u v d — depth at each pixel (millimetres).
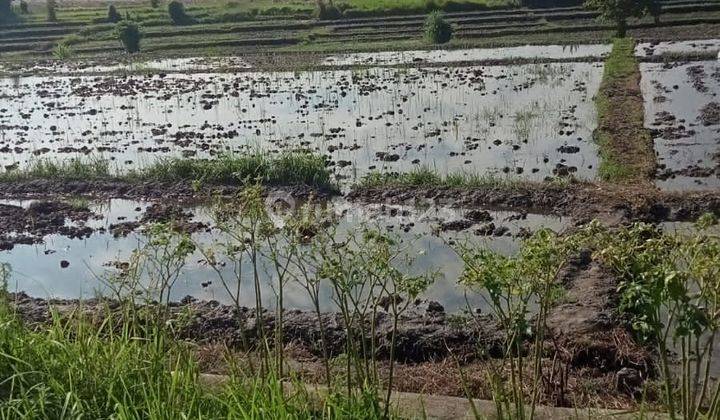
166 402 5461
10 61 37062
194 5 49219
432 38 32781
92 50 38594
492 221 13016
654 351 8062
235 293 10719
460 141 17688
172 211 14266
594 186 13719
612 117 17922
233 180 15547
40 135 20938
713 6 34281
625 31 30734
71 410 5273
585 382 7570
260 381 5910
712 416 4953
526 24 35594
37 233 13742
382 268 5738
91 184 16000
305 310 9883
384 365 8305
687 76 22625
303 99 23469
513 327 5801
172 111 22969
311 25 39844
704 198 12578
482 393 7449
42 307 10094
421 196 14141
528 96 21828
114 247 13016
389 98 22781
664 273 4441
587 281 9750
